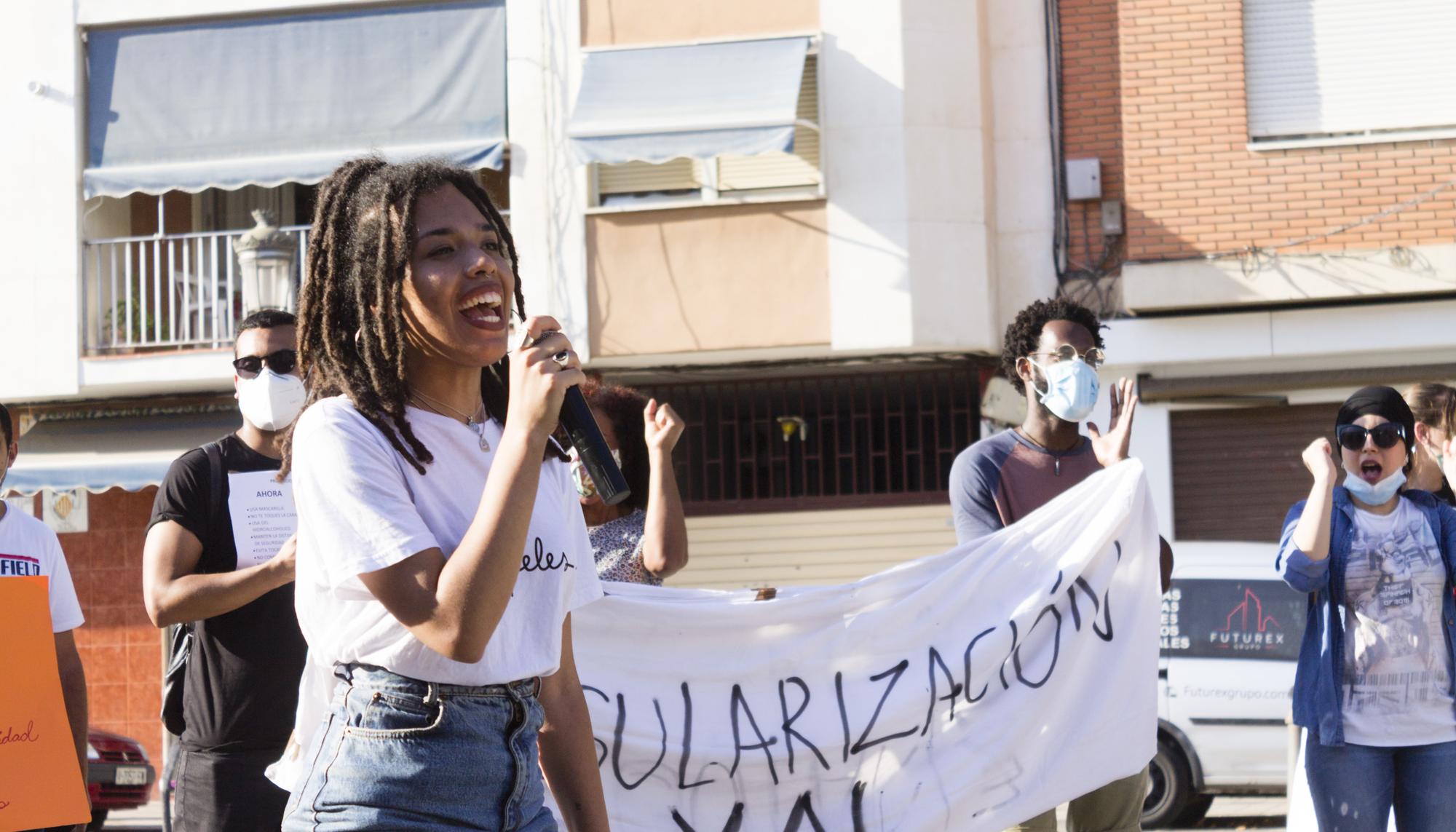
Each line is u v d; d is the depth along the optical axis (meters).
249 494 4.76
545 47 15.25
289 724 4.62
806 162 14.91
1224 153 14.56
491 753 2.84
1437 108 14.47
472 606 2.59
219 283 16.81
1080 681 5.11
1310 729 5.47
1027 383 5.66
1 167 16.20
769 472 15.90
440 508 2.87
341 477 2.76
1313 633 5.50
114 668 17.22
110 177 15.97
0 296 16.12
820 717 5.10
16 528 4.81
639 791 5.07
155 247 16.02
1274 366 14.89
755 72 14.41
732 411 16.14
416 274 2.87
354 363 2.93
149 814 16.12
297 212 17.39
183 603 4.44
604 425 5.68
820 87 14.77
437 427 2.92
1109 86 15.30
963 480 5.62
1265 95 14.75
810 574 15.61
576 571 3.21
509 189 15.66
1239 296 14.38
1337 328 14.50
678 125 14.02
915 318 14.52
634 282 14.91
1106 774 5.06
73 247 16.06
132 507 17.34
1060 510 5.20
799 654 5.13
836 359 15.32
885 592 5.17
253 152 15.78
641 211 14.93
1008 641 5.09
